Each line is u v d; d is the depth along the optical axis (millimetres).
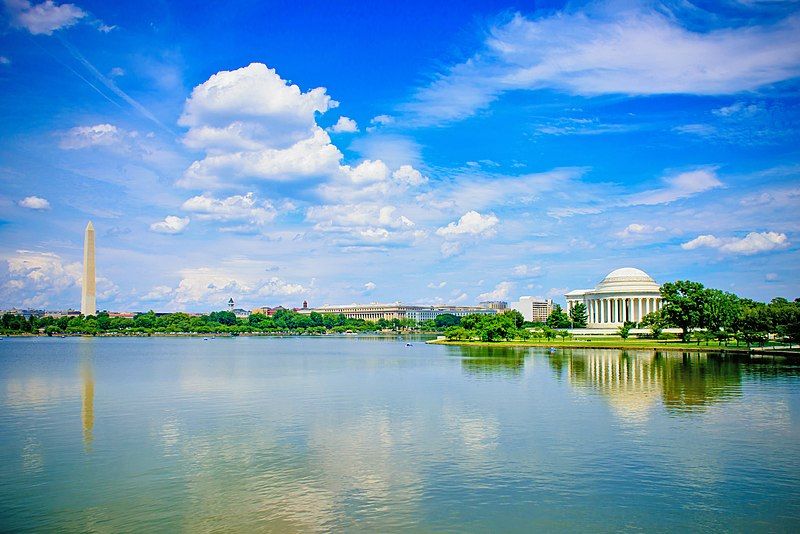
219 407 81375
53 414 76562
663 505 42531
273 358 185875
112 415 75625
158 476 49031
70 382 113125
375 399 87875
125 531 38438
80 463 52969
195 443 59844
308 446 58438
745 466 51281
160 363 164125
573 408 78625
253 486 46469
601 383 104938
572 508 41938
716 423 68250
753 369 129125
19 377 123062
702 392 92375
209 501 43312
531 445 58250
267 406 81938
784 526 39188
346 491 45250
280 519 40094
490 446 58000
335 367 147000
